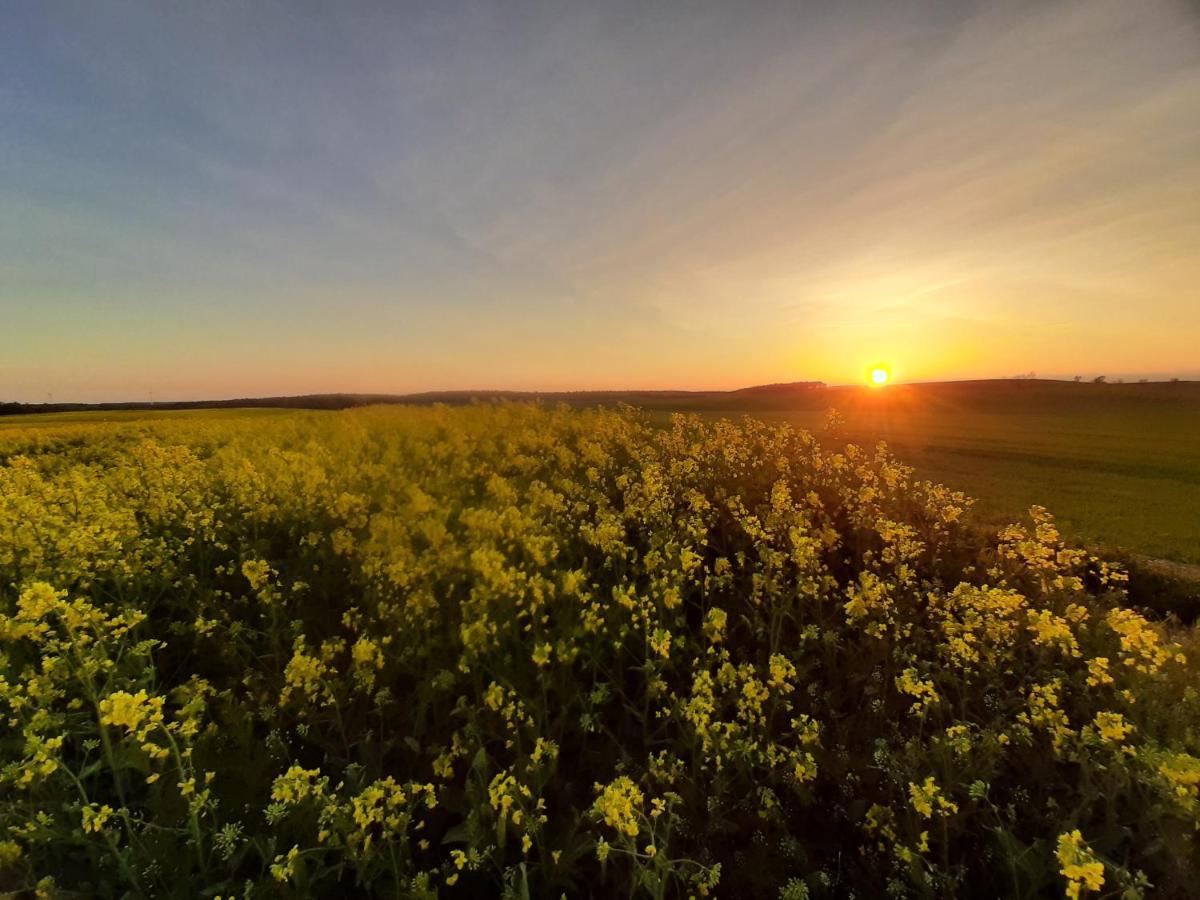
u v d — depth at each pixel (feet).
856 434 124.67
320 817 12.91
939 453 101.86
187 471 41.81
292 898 12.28
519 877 13.34
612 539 26.94
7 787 15.21
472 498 39.88
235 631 21.54
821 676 21.33
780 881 13.79
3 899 12.37
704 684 16.70
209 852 14.12
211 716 18.86
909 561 28.91
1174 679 18.37
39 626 17.06
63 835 13.20
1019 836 14.58
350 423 80.89
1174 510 59.52
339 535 28.37
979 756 15.52
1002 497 65.26
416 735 18.03
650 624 21.49
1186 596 31.40
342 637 23.22
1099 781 15.25
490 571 21.56
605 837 14.69
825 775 16.56
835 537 28.66
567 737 18.80
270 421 97.09
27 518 30.40
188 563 29.48
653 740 17.99
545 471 47.21
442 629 22.18
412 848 14.97
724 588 26.04
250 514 32.83
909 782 15.12
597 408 83.35
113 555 25.95
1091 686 18.75
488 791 14.15
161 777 15.29
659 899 12.26
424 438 65.72
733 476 39.60
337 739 18.26
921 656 21.22
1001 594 20.35
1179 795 12.44
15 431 93.09
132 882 12.53
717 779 15.47
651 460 43.91
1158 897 12.42
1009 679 20.49
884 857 14.32
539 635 20.66
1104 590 32.14
